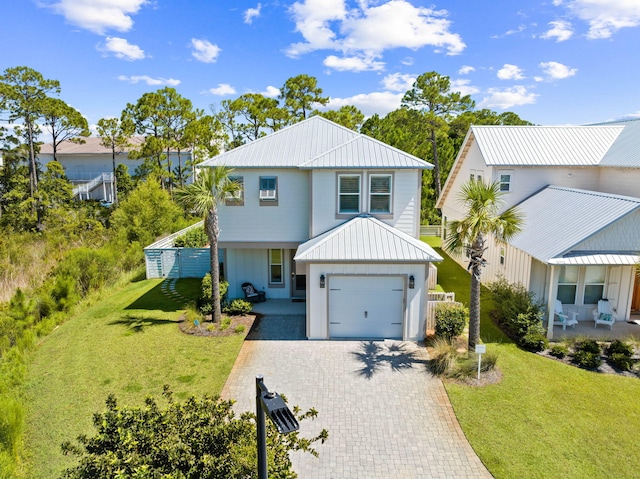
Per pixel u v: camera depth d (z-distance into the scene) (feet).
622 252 49.60
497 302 56.70
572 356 46.29
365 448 32.42
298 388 40.65
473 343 45.09
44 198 128.67
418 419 35.81
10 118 126.82
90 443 22.50
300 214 60.75
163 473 20.59
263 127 141.69
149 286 73.97
